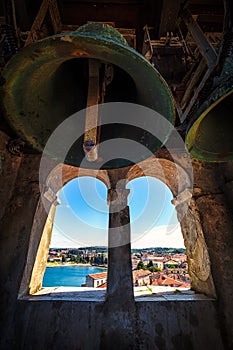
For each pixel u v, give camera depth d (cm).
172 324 217
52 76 171
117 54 127
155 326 215
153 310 224
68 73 195
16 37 193
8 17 191
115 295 227
